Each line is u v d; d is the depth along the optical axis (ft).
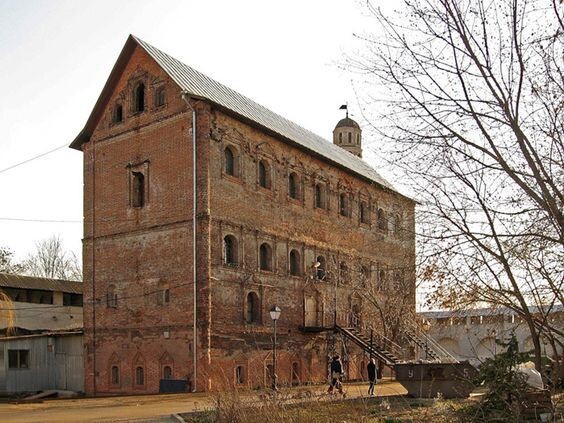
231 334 111.34
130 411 76.18
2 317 153.07
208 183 109.91
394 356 128.77
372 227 161.58
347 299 148.36
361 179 160.97
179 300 109.29
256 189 122.83
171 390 105.91
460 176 40.34
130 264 117.50
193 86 117.39
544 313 44.65
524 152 37.01
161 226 113.70
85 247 125.08
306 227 137.59
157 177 115.96
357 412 52.65
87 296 123.24
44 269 288.10
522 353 43.73
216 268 109.91
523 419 41.75
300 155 138.21
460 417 47.93
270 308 122.93
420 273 42.96
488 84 37.47
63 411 78.84
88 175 127.13
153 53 119.85
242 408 49.37
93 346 120.88
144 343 112.98
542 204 37.01
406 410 62.90
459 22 37.60
